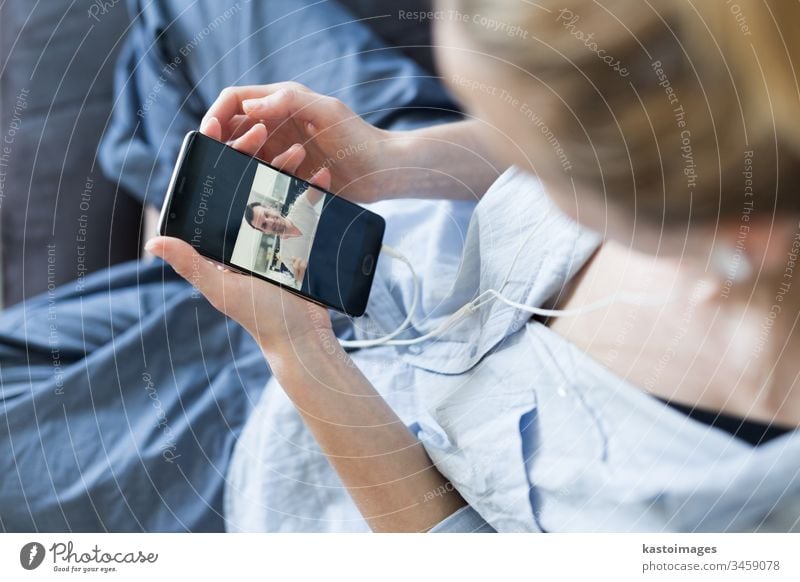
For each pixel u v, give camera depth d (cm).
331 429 53
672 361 53
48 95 77
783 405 52
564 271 56
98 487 62
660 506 52
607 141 46
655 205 48
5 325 70
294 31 77
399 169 60
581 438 54
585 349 55
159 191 75
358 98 75
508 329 57
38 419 65
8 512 61
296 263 51
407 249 62
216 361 69
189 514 62
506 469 53
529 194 57
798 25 40
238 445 65
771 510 51
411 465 55
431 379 59
